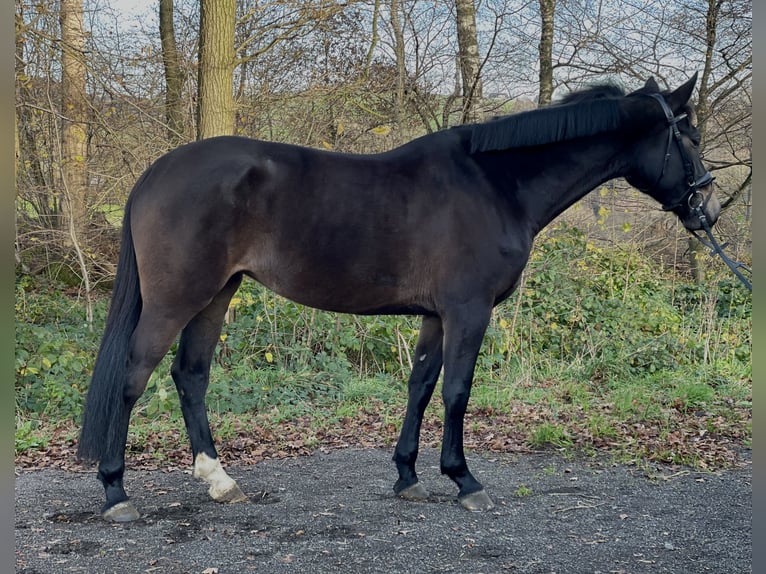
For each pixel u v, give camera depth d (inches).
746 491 165.9
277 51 357.1
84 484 167.0
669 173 161.2
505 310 303.3
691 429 220.4
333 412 240.8
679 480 174.1
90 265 316.2
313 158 145.7
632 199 388.8
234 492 153.6
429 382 158.9
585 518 146.3
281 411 238.1
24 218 318.7
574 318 307.4
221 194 138.3
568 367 289.3
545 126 152.7
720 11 389.7
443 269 146.1
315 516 145.0
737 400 258.4
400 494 158.1
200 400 157.5
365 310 151.2
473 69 385.4
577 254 327.9
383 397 255.6
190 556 123.8
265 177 140.9
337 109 356.8
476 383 271.7
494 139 151.6
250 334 279.0
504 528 139.7
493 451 200.2
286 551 126.3
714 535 137.7
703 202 162.9
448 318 146.9
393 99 393.4
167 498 156.3
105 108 328.8
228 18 278.8
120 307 141.7
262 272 144.8
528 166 155.3
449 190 147.4
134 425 216.1
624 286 343.0
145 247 138.5
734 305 362.9
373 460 191.8
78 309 298.2
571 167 157.2
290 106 344.8
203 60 280.4
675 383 270.4
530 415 235.0
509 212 151.1
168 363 241.4
